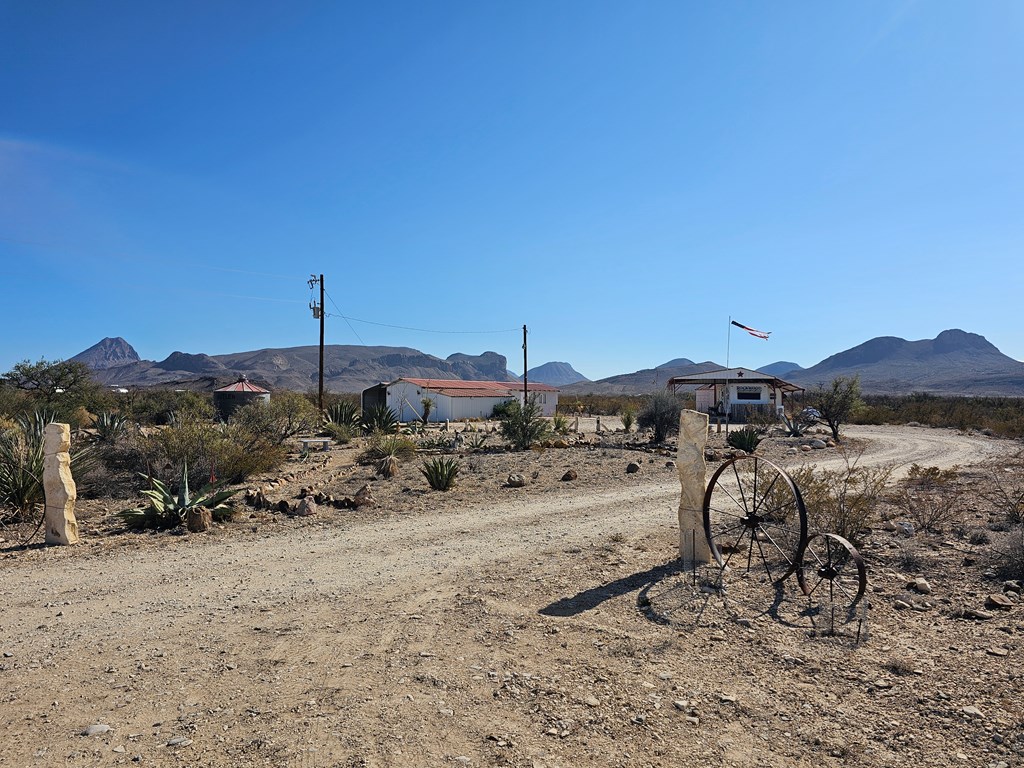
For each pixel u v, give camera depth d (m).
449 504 12.81
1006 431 33.12
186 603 6.71
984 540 8.22
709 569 7.51
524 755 3.68
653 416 27.03
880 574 7.10
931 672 4.65
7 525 10.76
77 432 25.67
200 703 4.39
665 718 4.10
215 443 15.35
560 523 10.90
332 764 3.60
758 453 23.12
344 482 15.78
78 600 6.84
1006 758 3.54
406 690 4.55
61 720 4.16
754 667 4.86
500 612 6.25
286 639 5.61
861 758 3.59
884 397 75.75
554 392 66.81
